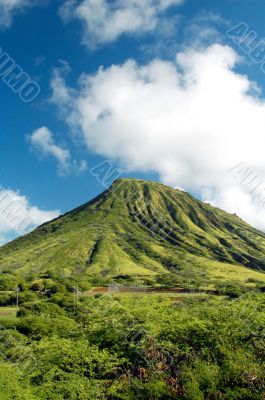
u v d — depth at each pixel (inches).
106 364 1220.5
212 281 6633.9
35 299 5546.3
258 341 1326.3
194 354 1284.4
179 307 1608.0
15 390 1131.3
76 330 1537.9
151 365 1267.2
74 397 1135.0
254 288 4471.0
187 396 1162.0
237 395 1186.0
